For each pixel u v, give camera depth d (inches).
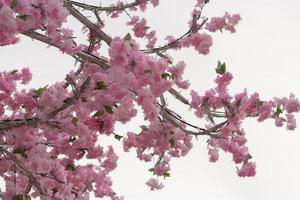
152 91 140.4
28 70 190.4
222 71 185.5
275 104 207.6
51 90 146.3
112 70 133.9
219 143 215.6
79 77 159.6
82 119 158.4
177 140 215.6
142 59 132.1
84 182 231.1
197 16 230.4
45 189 187.0
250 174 213.5
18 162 167.6
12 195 172.4
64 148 182.9
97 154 199.2
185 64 200.8
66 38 165.3
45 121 152.2
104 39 227.0
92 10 231.9
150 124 195.5
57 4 142.3
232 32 231.6
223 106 184.1
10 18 130.7
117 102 150.1
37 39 166.1
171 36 243.8
